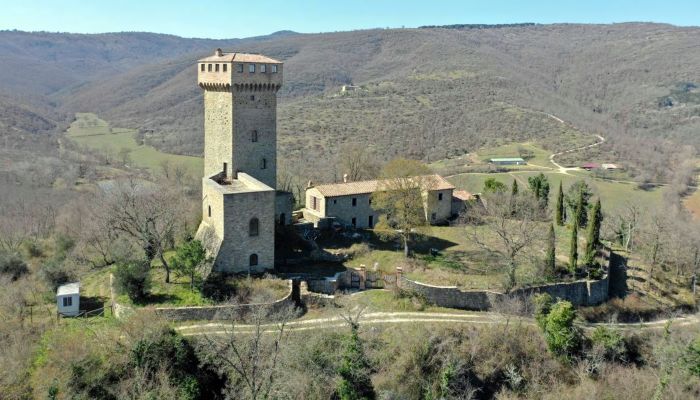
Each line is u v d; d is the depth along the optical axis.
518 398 53.00
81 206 92.69
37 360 46.94
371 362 51.62
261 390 44.66
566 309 56.53
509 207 83.31
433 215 88.50
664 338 58.75
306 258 70.62
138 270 56.12
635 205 99.31
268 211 63.81
